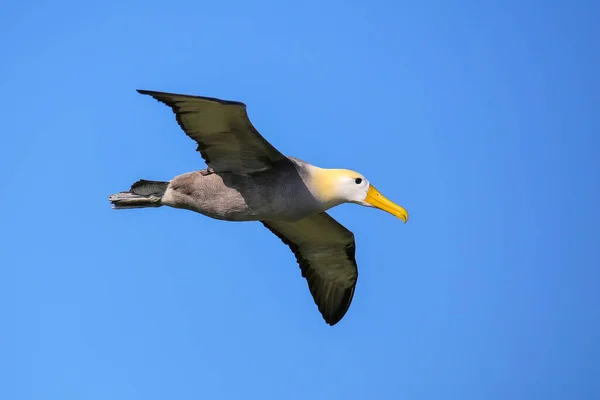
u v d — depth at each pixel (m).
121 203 15.09
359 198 15.27
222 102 12.98
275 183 14.70
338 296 17.75
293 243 17.33
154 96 13.16
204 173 14.82
